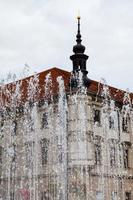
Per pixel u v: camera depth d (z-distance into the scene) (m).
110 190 51.88
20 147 54.41
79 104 50.91
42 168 51.59
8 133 55.84
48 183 50.56
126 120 56.81
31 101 54.31
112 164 53.03
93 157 50.66
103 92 54.19
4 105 56.78
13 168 54.56
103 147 52.34
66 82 54.16
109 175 52.16
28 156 53.34
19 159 54.22
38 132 52.75
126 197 54.00
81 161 49.53
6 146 55.78
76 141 50.06
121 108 56.53
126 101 57.28
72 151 49.84
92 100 52.34
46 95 52.97
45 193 50.59
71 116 50.69
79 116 50.62
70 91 51.22
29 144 53.50
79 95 50.94
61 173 49.75
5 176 55.12
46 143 51.81
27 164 53.22
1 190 55.03
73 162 49.53
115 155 53.75
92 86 55.44
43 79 57.88
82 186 49.00
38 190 51.34
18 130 55.03
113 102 54.75
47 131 51.91
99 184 50.66
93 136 51.34
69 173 49.41
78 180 49.06
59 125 51.00
